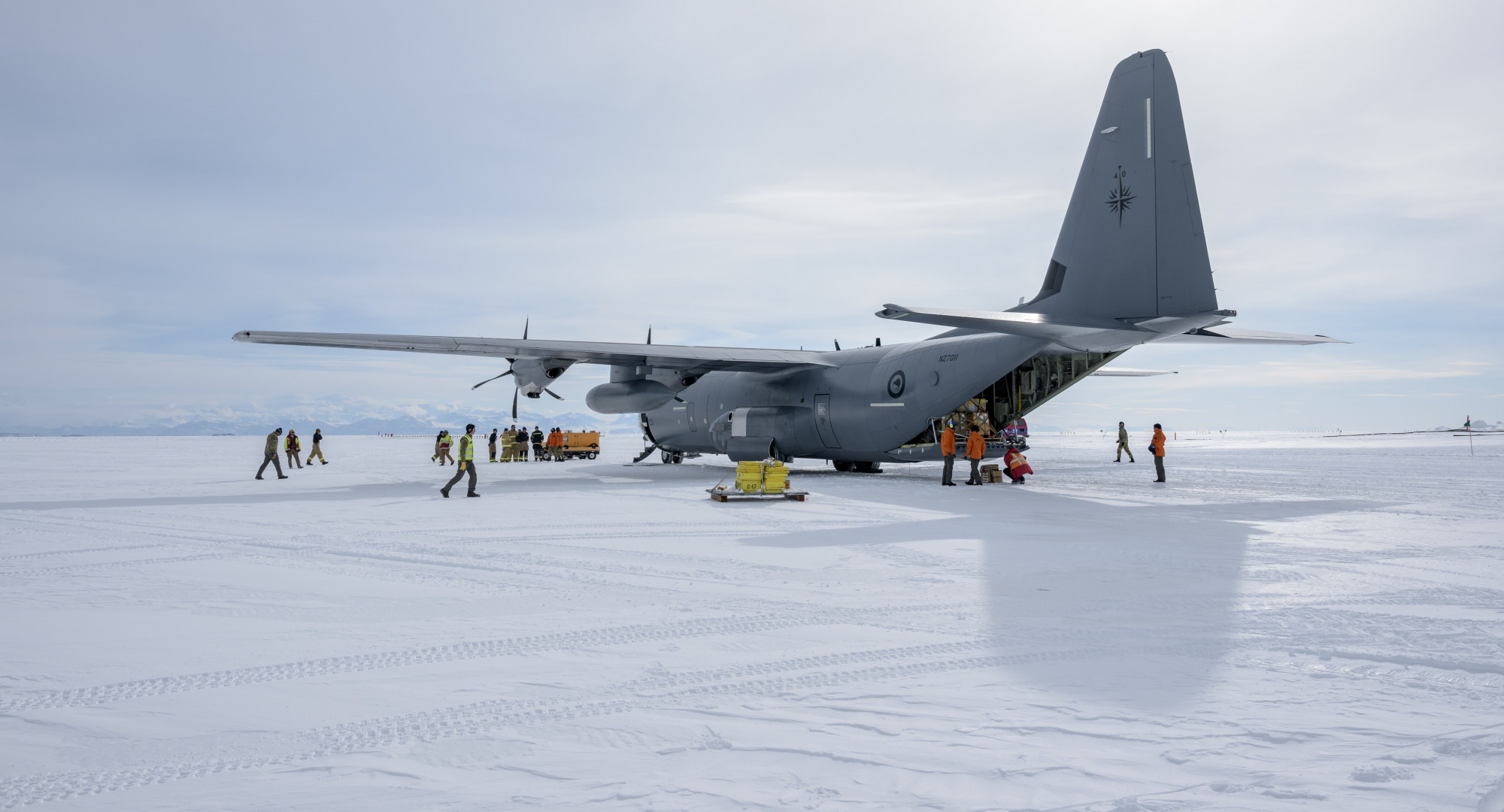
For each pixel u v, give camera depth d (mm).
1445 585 6938
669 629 5594
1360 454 38719
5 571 8086
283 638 5398
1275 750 3348
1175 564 8047
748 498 14789
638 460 29312
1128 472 24406
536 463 32688
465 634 5504
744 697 4148
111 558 8867
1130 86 14680
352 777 3164
